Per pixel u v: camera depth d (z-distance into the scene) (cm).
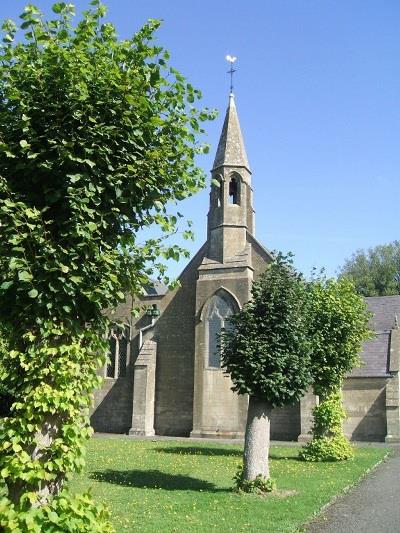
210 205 3102
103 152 632
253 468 1196
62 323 610
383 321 3306
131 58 682
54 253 596
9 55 642
